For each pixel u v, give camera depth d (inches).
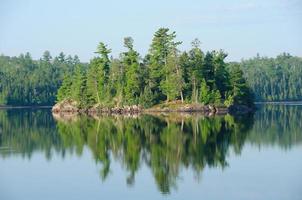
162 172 1963.6
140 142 2773.1
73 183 1818.4
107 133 3245.6
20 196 1648.6
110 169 2050.9
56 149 2578.7
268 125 3526.1
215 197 1592.0
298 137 2834.6
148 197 1610.5
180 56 5132.9
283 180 1780.3
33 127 3789.4
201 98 5024.6
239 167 2012.8
